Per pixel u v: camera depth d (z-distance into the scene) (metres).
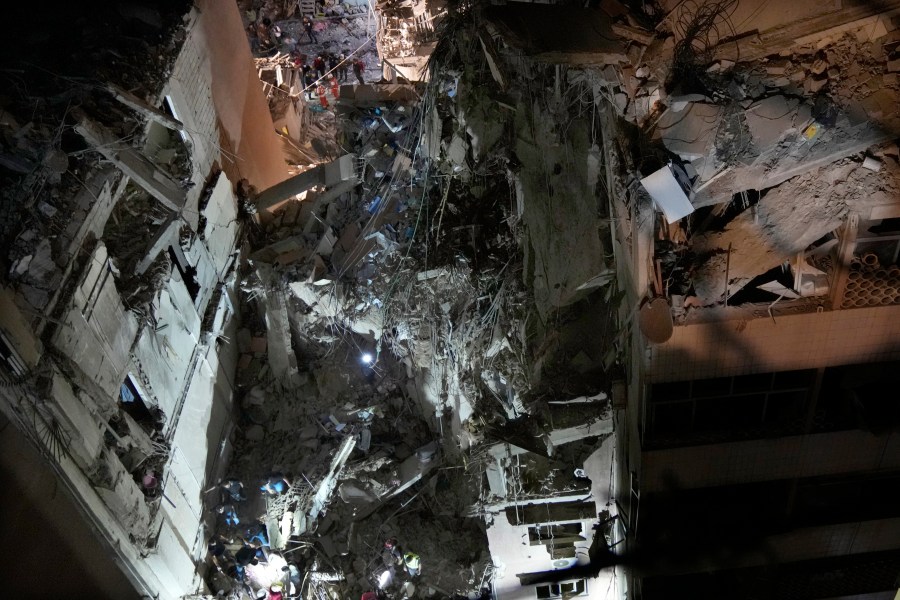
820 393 11.27
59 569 9.69
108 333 11.77
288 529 15.95
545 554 14.47
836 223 9.52
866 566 13.31
